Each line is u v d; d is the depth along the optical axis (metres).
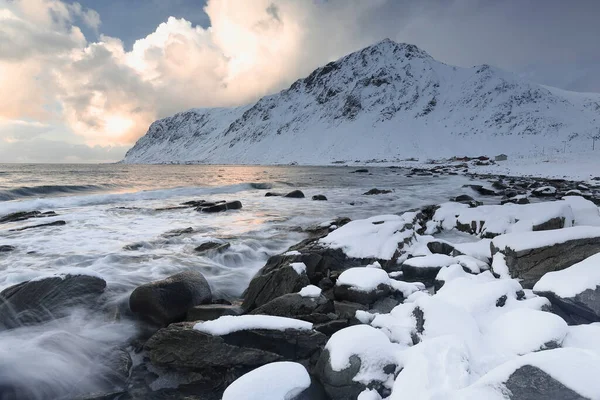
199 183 34.75
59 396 3.93
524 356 2.76
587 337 3.41
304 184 34.78
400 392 3.01
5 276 7.25
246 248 9.80
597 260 4.95
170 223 13.39
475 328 3.86
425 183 35.59
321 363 3.77
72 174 47.00
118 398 3.96
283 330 4.39
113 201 19.56
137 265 8.16
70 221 13.26
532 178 38.31
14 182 30.88
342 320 5.05
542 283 4.96
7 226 12.30
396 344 3.89
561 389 2.43
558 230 6.41
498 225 9.83
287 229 12.48
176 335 4.53
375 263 7.73
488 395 2.55
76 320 5.50
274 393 3.14
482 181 36.09
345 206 18.52
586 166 43.25
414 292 5.71
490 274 6.26
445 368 3.10
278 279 6.30
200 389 4.09
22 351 4.52
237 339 4.34
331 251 7.96
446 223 12.04
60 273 6.02
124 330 5.37
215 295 7.00
